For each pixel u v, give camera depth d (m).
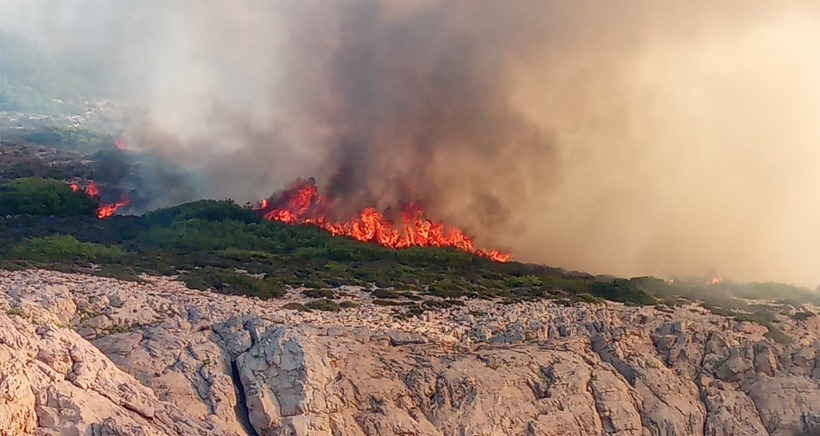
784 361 48.97
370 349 43.31
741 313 56.78
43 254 60.22
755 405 47.22
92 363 35.66
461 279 63.78
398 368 42.59
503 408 42.62
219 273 57.81
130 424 33.94
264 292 54.50
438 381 42.38
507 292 60.84
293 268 62.94
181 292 52.19
